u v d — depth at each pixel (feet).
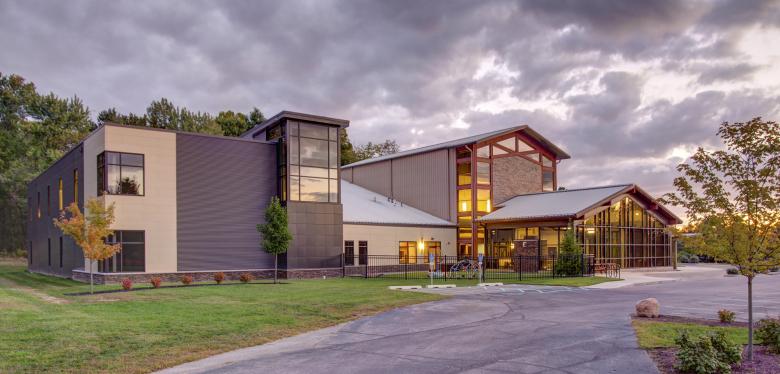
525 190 144.66
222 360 32.89
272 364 31.71
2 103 202.90
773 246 30.68
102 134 85.81
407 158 150.10
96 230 69.56
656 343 35.45
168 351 34.45
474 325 44.98
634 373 28.09
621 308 55.01
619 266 116.98
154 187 88.33
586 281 87.56
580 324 44.39
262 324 44.70
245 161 98.68
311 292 68.90
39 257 133.08
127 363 31.35
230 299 60.29
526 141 146.61
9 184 197.06
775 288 79.71
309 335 41.55
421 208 144.87
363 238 116.78
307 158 102.32
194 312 49.83
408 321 47.75
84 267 94.73
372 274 108.58
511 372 28.73
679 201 34.01
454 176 136.98
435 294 68.49
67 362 30.94
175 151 90.89
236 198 96.99
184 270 90.12
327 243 103.35
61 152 197.88
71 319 43.98
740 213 31.78
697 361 27.45
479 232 132.46
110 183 84.38
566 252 100.94
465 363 31.01
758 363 29.53
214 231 93.91
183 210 90.94
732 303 59.57
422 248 127.75
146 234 86.99
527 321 46.55
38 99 203.31
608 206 116.26
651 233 129.59
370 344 37.60
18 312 47.01
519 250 122.42
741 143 31.40
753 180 31.17
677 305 57.67
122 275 84.12
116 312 49.14
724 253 31.94
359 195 144.66
